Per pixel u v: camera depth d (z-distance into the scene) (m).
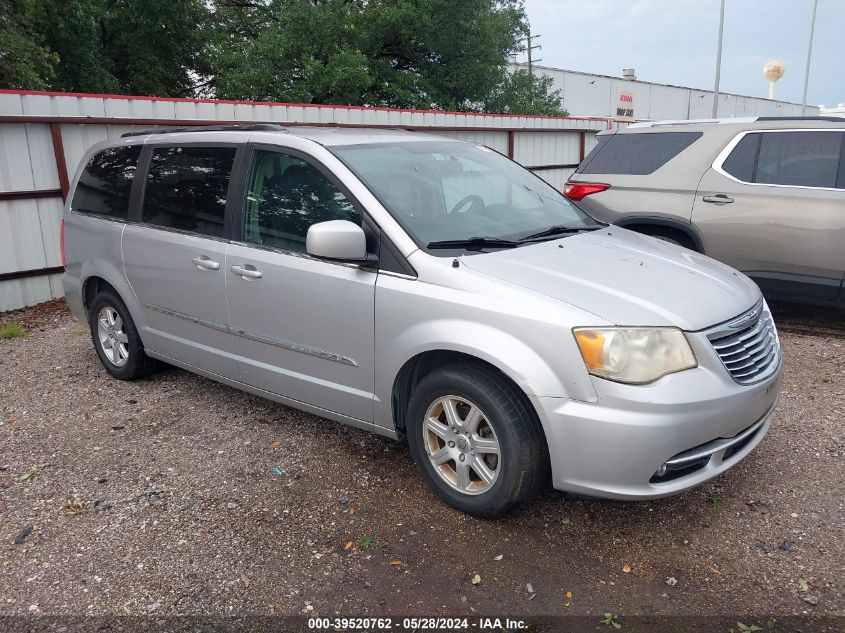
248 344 4.13
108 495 3.65
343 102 21.56
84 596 2.86
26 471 3.94
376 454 4.01
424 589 2.84
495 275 3.17
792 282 6.07
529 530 3.23
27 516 3.47
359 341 3.53
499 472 3.12
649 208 6.66
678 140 6.68
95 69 20.72
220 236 4.19
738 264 6.29
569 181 7.32
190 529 3.31
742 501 3.43
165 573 2.99
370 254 3.46
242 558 3.08
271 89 21.55
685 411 2.83
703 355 2.96
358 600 2.79
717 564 2.96
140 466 3.95
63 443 4.29
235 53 21.70
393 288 3.36
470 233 3.63
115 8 22.41
